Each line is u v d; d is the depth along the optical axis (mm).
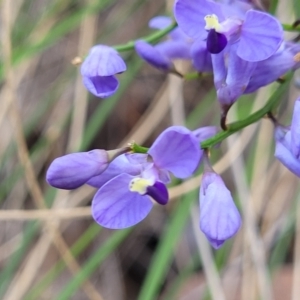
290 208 279
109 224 192
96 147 333
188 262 296
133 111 339
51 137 310
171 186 265
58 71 335
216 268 264
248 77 196
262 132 281
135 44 216
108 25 321
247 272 269
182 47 218
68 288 257
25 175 287
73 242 323
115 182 191
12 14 310
